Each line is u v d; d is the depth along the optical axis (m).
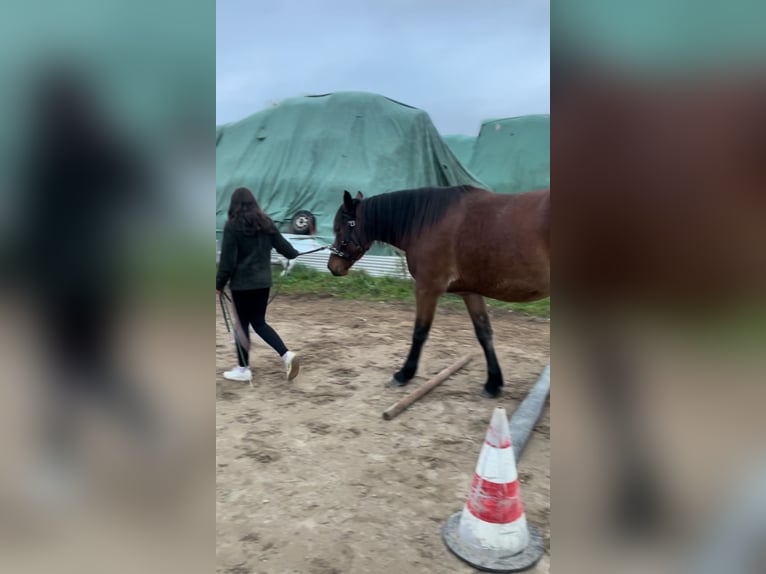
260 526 2.04
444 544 1.95
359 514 2.13
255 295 3.46
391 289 6.91
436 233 3.16
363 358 4.24
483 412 3.17
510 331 5.26
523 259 2.89
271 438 2.80
